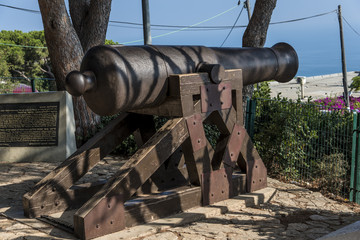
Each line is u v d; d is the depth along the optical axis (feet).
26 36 111.14
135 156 13.50
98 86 12.89
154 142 13.71
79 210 12.32
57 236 12.41
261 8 25.50
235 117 16.33
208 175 15.34
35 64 110.42
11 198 16.44
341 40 74.79
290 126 22.34
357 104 45.57
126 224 13.07
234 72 16.05
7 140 23.34
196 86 14.66
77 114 26.27
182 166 17.25
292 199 17.69
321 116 21.97
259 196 16.65
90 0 28.58
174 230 13.34
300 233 13.46
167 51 14.57
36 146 23.22
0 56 104.17
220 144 16.25
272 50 18.16
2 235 12.49
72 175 14.84
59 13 24.38
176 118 14.40
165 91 14.28
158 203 13.92
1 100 23.44
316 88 89.15
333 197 19.10
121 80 12.76
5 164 22.56
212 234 13.05
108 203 12.50
